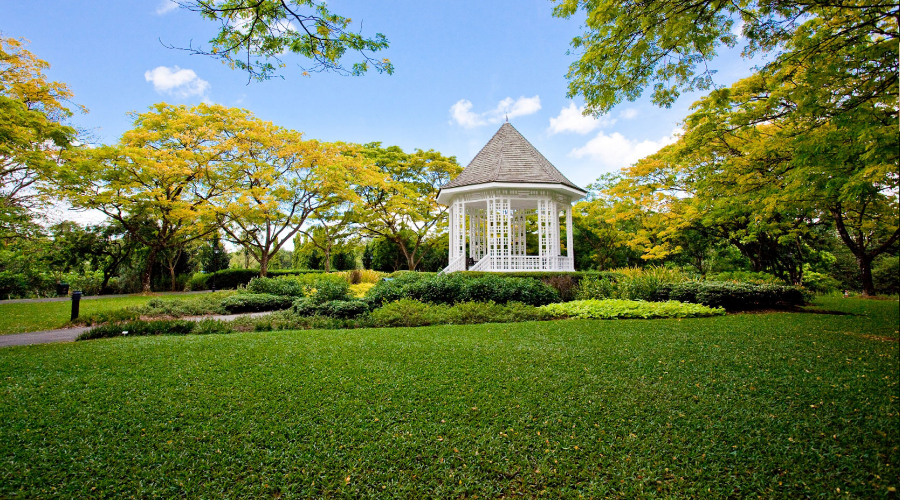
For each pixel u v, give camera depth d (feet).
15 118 38.17
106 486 8.39
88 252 74.43
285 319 30.40
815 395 13.14
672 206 54.13
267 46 16.03
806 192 21.01
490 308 32.27
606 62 19.93
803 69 20.66
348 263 107.55
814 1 16.40
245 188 67.51
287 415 11.85
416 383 14.55
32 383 14.56
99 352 19.42
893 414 11.55
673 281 40.57
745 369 16.17
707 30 17.90
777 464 9.23
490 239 49.55
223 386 14.23
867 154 14.87
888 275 72.90
